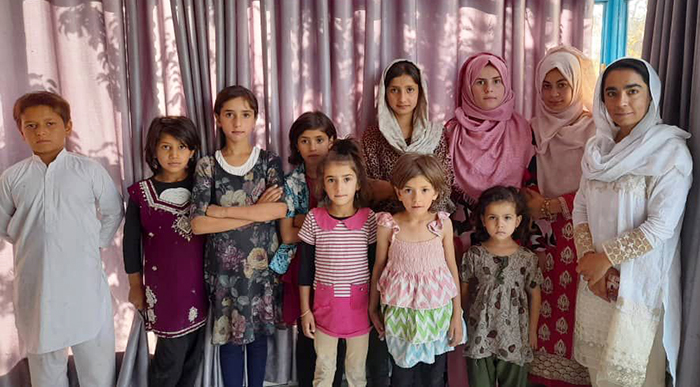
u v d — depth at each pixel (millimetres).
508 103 1964
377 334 1905
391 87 1867
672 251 1580
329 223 1732
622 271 1571
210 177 1768
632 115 1554
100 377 1852
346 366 1795
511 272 1783
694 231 1621
